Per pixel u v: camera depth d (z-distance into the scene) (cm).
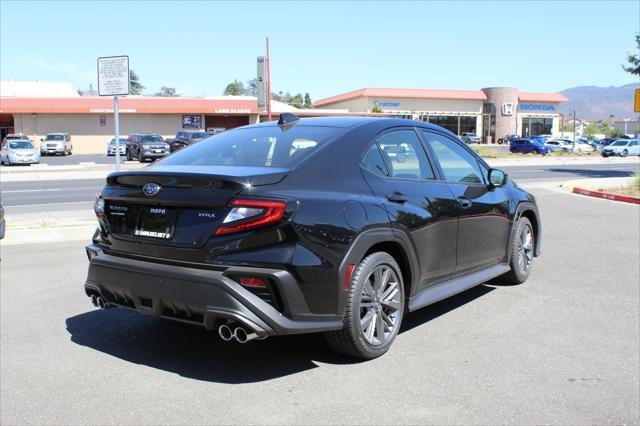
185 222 365
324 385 369
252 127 486
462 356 418
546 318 507
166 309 373
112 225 405
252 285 348
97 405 344
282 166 386
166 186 373
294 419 325
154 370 395
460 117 8600
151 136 3697
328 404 343
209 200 356
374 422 321
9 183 2108
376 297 408
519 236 607
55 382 377
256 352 426
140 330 477
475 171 554
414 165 471
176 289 358
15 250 795
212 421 323
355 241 382
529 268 636
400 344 442
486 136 8706
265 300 352
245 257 349
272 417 327
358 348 395
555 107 8975
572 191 1714
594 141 7606
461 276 515
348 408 338
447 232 477
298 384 371
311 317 362
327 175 392
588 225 1038
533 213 643
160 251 374
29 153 3356
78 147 5438
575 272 678
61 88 6869
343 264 374
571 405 343
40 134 5347
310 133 434
